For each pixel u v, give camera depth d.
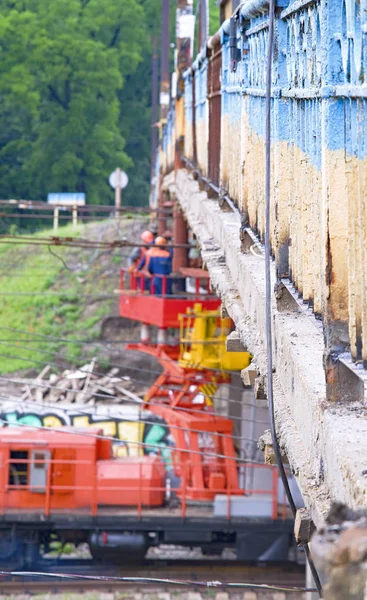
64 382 49.81
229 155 13.27
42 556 30.70
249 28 10.60
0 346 56.97
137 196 94.44
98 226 69.00
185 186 22.48
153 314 31.92
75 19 89.44
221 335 28.41
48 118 90.44
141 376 52.91
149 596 28.09
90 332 57.53
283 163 7.86
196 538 30.00
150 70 97.56
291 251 7.73
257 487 30.09
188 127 23.73
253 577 29.45
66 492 30.44
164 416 31.05
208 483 30.61
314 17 6.27
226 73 13.58
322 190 5.85
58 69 87.56
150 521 30.00
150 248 33.47
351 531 3.16
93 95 88.50
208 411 30.19
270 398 6.94
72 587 28.77
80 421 40.84
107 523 30.09
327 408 5.71
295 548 30.19
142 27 95.75
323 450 5.62
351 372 5.74
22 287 62.88
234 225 12.77
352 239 5.59
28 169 89.06
